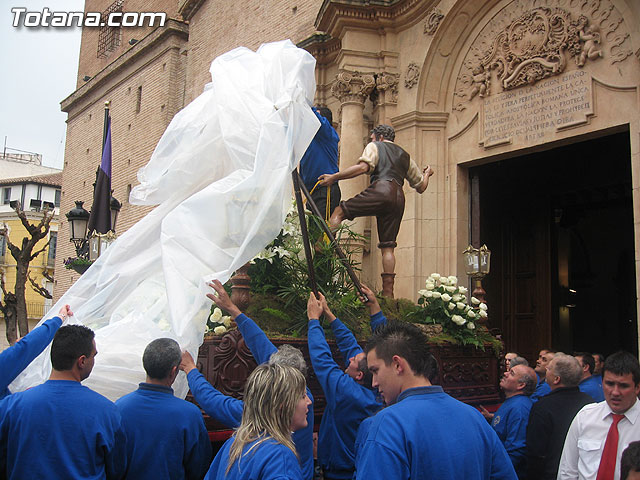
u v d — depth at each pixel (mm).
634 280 13734
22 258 10711
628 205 12984
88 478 2727
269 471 2064
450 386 5215
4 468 2750
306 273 4789
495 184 12555
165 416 3045
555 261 12656
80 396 2844
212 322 4297
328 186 5637
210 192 3859
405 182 10508
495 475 2314
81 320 4121
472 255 6695
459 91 10406
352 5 10672
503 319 12203
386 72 10805
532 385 4465
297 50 4449
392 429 2158
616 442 3215
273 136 4039
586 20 8609
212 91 4676
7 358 3166
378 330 2533
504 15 9781
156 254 4410
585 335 13984
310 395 3123
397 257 10430
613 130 8266
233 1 16719
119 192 21297
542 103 9109
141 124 20656
